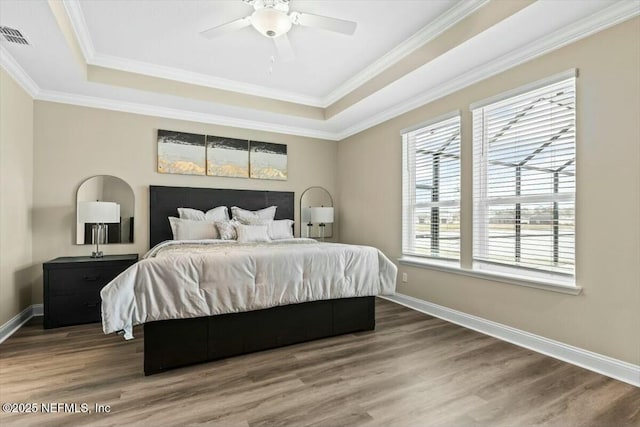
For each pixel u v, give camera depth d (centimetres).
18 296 313
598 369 217
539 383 203
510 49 263
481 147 308
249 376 212
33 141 348
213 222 400
